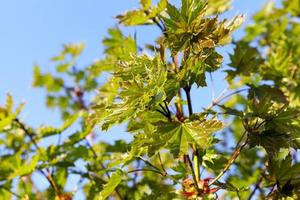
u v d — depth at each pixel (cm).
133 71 347
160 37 437
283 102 423
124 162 372
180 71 340
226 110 348
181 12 348
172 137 318
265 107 344
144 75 345
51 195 541
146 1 421
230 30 352
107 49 500
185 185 369
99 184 530
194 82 344
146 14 427
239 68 439
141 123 355
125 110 325
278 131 350
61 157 538
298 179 370
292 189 367
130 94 326
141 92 325
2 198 568
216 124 315
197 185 359
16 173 517
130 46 480
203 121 320
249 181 552
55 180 543
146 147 352
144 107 322
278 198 369
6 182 550
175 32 348
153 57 349
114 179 371
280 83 523
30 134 555
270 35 705
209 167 385
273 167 374
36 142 558
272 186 379
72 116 542
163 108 340
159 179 573
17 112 528
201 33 347
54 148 536
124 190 545
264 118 349
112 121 323
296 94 538
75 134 526
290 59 557
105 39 500
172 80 335
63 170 539
